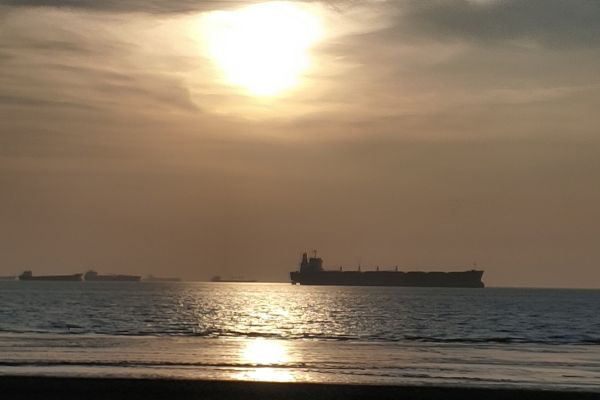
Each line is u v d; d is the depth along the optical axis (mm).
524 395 41000
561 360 60812
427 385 45219
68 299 197250
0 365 50781
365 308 169875
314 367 53719
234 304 183500
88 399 38438
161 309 152250
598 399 40469
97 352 61094
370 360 59094
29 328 92188
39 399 38219
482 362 58812
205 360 56656
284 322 114938
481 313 153500
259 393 40312
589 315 151000
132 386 41094
